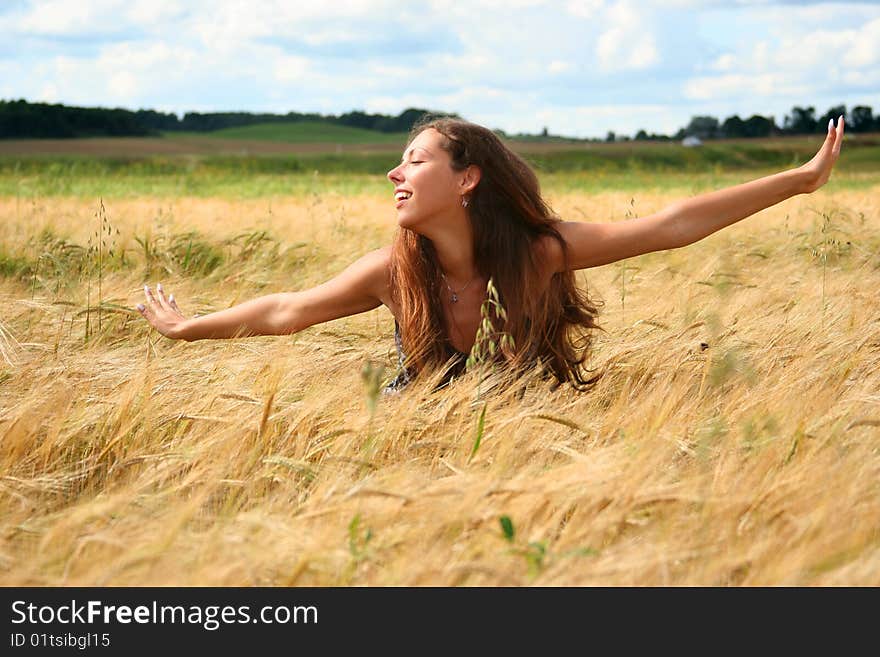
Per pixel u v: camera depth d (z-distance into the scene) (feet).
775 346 25.80
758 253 48.14
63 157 480.64
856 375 23.81
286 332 23.26
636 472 15.51
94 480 19.63
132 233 50.55
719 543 14.40
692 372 23.47
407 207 21.58
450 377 22.89
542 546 13.74
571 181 203.62
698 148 556.51
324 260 48.70
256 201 101.91
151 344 26.63
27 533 15.48
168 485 18.22
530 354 22.88
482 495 14.78
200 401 21.56
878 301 30.17
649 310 32.45
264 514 15.62
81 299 34.88
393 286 23.13
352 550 14.05
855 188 132.77
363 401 20.75
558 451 17.99
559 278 23.12
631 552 13.93
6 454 19.33
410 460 18.45
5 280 41.96
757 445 17.58
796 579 13.07
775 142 646.33
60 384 22.66
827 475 15.97
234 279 42.52
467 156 21.56
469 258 22.29
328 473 17.83
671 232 22.12
